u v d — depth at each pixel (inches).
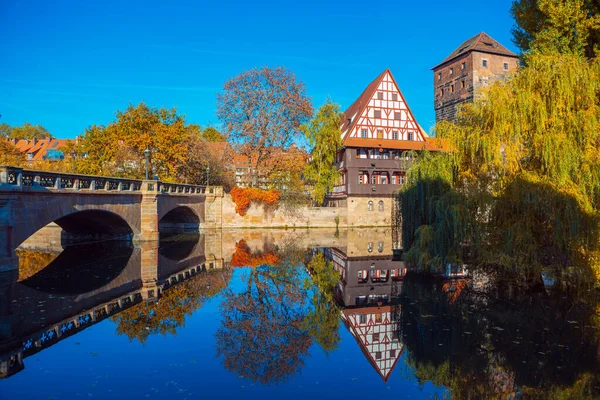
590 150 461.7
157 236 1078.4
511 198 498.9
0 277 592.7
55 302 464.1
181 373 280.5
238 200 1649.9
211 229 1619.1
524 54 784.9
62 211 720.3
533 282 525.7
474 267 563.5
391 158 1797.5
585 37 700.7
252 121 1683.1
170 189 1242.6
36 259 780.6
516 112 502.0
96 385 258.5
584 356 307.9
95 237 1114.1
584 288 484.4
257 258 856.3
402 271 700.0
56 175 698.8
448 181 600.4
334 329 385.4
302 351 328.2
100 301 471.8
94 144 1667.1
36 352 316.2
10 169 598.2
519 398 245.4
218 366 294.2
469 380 273.0
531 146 500.1
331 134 1721.2
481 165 551.8
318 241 1211.9
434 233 563.8
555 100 487.5
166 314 428.1
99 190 827.4
